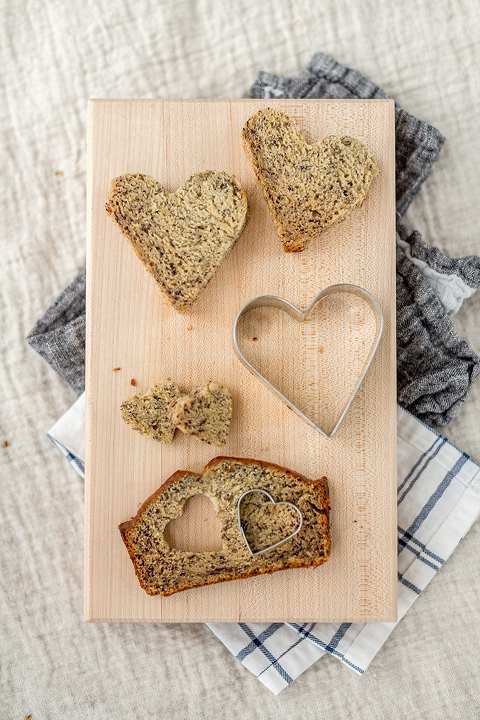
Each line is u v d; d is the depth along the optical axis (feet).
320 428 2.36
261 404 2.36
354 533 2.35
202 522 2.36
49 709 2.52
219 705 2.52
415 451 2.48
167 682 2.52
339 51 2.57
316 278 2.37
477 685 2.50
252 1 2.57
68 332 2.50
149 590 2.35
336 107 2.37
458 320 2.54
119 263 2.37
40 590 2.55
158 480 2.36
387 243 2.37
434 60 2.56
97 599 2.36
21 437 2.56
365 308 2.36
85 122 2.58
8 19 2.58
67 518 2.55
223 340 2.37
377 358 2.36
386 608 2.35
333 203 2.33
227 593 2.36
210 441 2.33
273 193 2.34
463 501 2.47
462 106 2.55
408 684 2.50
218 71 2.57
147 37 2.58
